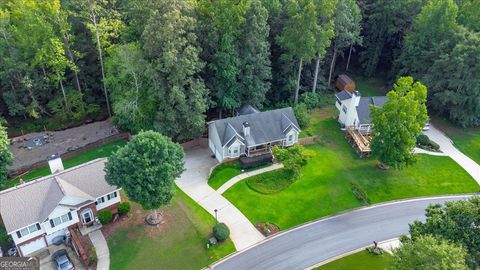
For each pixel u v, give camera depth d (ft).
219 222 144.77
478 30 210.79
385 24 234.99
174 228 140.97
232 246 135.95
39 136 192.44
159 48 163.32
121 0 200.34
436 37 209.97
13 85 193.36
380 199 159.74
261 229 142.92
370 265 130.93
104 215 139.13
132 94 171.42
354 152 187.01
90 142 187.73
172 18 154.10
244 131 172.96
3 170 147.54
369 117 190.90
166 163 127.13
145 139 127.13
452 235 103.40
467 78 194.70
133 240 135.64
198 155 182.19
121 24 186.09
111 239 135.64
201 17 181.27
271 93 224.33
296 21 192.95
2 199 125.59
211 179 165.58
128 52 161.27
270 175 167.63
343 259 132.77
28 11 172.86
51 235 132.87
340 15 206.69
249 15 182.39
